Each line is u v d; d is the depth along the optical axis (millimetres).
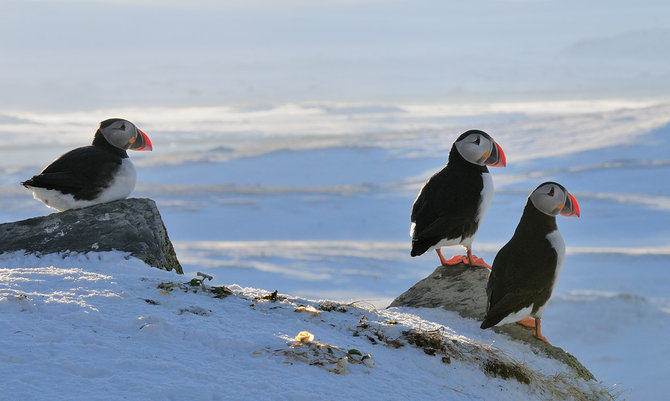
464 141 9602
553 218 8156
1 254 9023
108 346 5516
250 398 4988
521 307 8039
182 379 5152
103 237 9188
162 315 6309
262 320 6707
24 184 9828
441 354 6770
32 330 5633
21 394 4699
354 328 6996
